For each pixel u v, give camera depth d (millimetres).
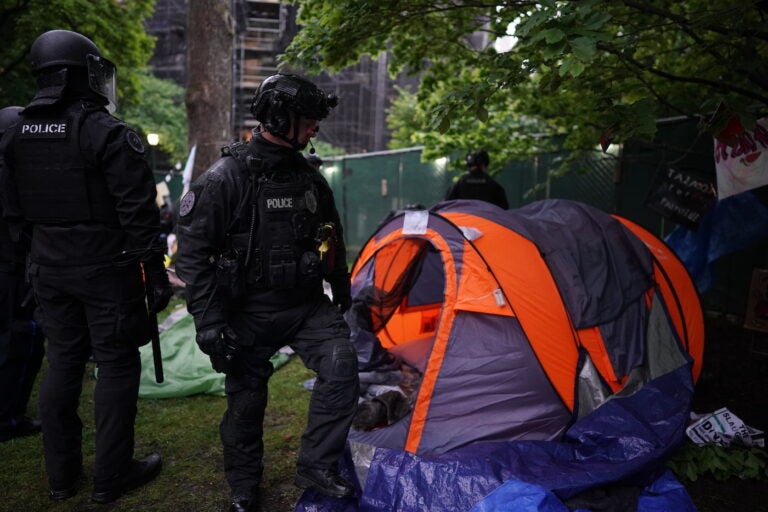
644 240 3896
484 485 2389
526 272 3041
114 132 2211
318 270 2189
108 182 2229
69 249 2268
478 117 2629
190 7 6457
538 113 5191
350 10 3041
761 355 4332
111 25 9758
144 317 2434
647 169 5840
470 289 3002
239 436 2320
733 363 4395
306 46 3404
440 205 3613
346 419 2195
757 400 3703
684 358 3197
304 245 2205
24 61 9125
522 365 2887
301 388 3902
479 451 2633
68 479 2480
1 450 2910
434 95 5793
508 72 2709
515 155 5926
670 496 2432
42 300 2365
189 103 6520
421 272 4613
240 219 2094
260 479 2426
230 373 2197
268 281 2143
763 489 2648
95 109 2264
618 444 2660
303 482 2203
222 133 6578
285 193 2133
